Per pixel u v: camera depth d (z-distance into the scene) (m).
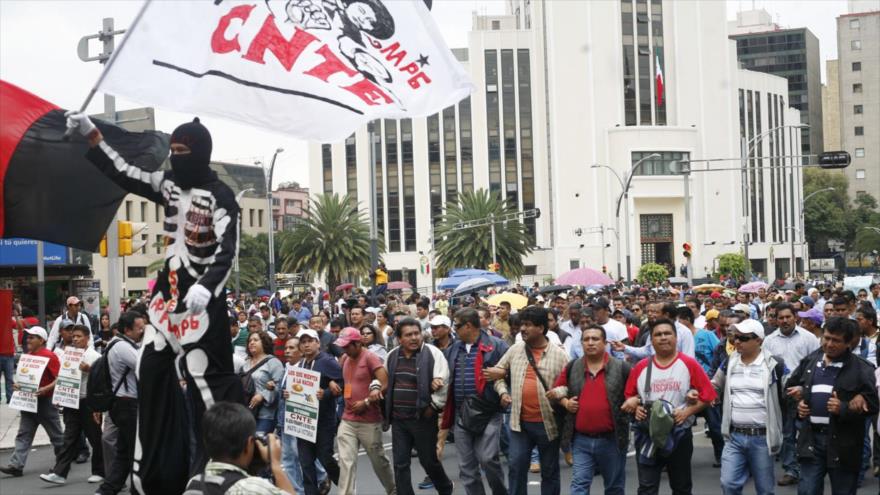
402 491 10.83
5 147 5.74
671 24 96.56
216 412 4.38
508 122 100.31
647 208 92.69
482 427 10.44
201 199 5.56
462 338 10.73
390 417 10.76
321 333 15.84
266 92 6.01
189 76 5.71
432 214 100.62
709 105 97.44
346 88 6.27
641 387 9.28
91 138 5.54
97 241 6.00
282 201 145.38
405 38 6.55
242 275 79.69
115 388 11.30
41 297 27.58
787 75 155.50
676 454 9.28
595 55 94.50
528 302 20.84
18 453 14.34
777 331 13.05
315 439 11.28
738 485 9.58
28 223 5.84
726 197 97.81
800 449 9.49
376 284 34.12
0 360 22.56
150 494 5.59
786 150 117.50
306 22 6.21
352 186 102.19
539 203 99.69
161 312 5.61
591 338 9.38
